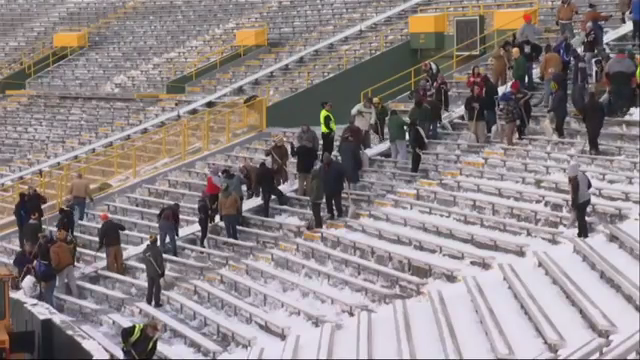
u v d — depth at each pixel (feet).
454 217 172.24
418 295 148.15
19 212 202.49
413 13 303.07
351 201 190.60
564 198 161.79
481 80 195.72
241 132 246.06
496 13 260.21
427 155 199.52
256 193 205.26
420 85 220.02
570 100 204.23
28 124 334.24
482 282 142.31
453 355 116.06
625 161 171.12
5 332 151.23
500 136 196.34
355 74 270.46
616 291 128.36
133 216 220.84
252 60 325.83
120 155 240.32
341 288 157.79
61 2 426.10
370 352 121.08
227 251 188.14
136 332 123.44
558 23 229.45
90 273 189.98
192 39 361.71
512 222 160.76
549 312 124.98
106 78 362.12
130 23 392.68
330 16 329.72
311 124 261.24
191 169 234.38
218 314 159.74
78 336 137.80
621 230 142.41
